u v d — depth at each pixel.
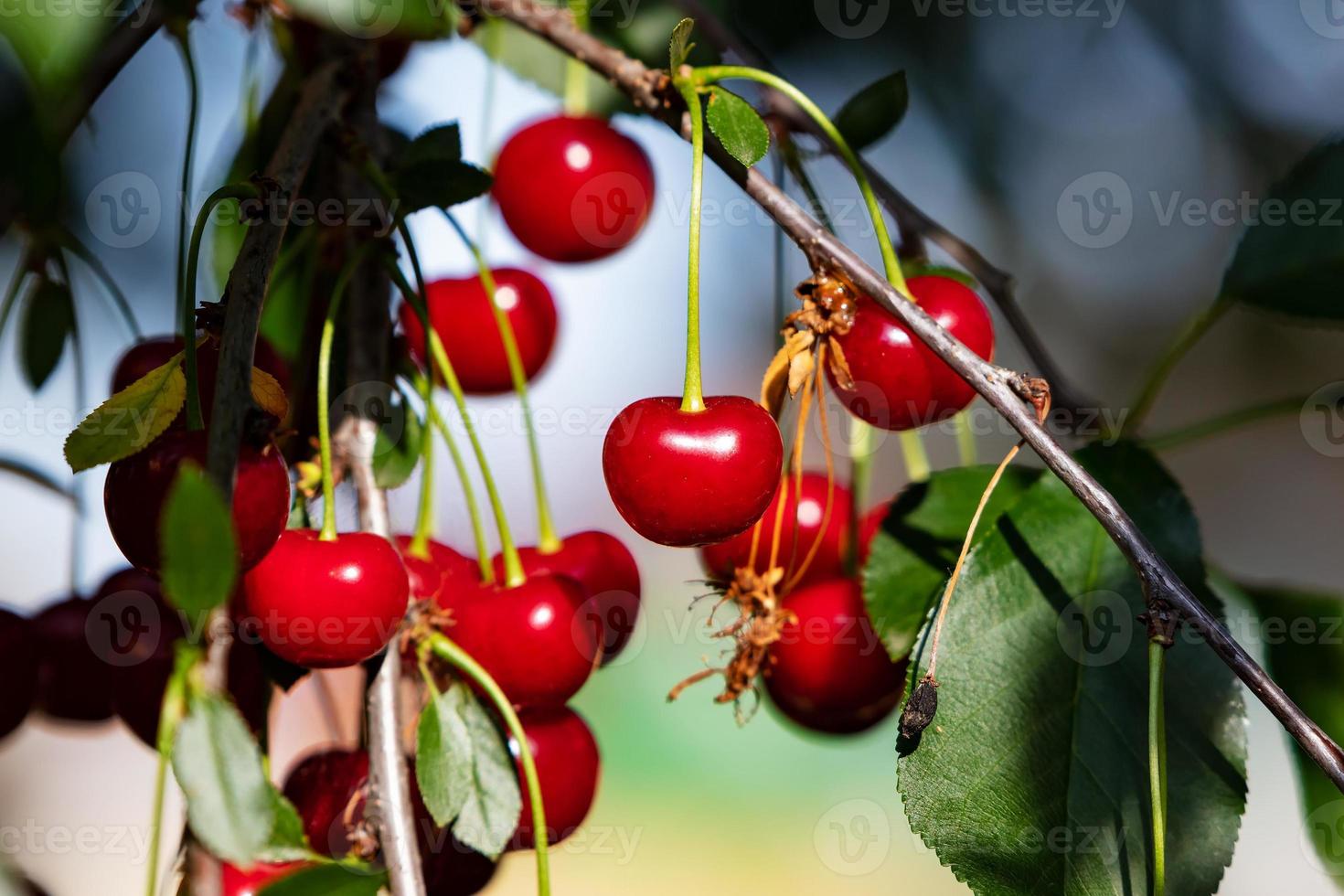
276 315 0.47
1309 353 1.15
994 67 0.89
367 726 0.42
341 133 0.43
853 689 0.47
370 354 0.44
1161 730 0.40
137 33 0.45
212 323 0.40
